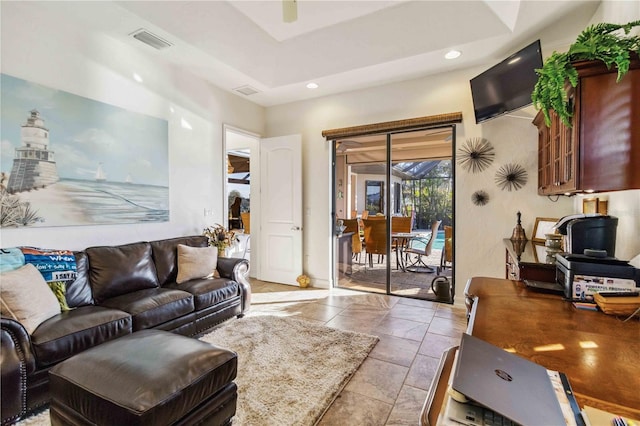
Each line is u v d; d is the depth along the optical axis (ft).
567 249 6.35
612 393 2.59
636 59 4.63
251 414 6.05
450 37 10.14
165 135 11.53
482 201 11.94
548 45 9.84
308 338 9.45
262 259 16.84
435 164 13.39
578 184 5.09
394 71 12.44
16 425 5.70
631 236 6.04
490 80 10.45
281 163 16.07
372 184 14.92
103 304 8.18
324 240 15.51
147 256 10.02
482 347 3.04
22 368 5.70
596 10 8.50
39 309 6.44
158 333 6.04
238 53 11.46
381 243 14.80
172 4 8.73
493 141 11.74
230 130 14.74
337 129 14.78
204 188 13.21
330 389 6.86
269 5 9.28
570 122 5.30
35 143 8.07
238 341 9.24
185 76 12.36
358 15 9.89
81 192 9.01
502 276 11.67
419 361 8.20
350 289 15.05
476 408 2.33
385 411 6.26
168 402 4.37
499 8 8.80
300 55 12.13
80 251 8.80
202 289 9.72
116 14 8.73
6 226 7.55
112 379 4.57
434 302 12.98
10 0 7.65
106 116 9.67
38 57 8.15
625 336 3.71
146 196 10.84
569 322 4.14
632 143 4.75
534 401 2.37
